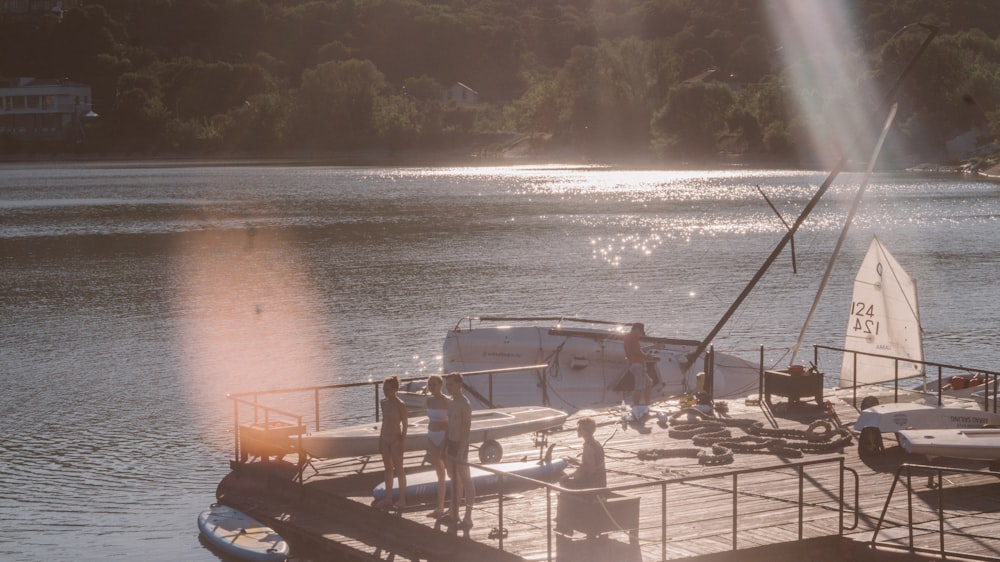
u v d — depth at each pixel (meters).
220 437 25.41
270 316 42.69
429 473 17.95
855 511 15.62
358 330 39.22
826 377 31.89
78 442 25.02
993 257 58.66
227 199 117.75
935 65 165.12
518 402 27.02
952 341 35.72
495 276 53.56
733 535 14.69
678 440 20.81
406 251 65.50
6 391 30.30
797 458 19.31
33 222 90.38
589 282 51.00
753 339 37.03
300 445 19.11
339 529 17.11
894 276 25.66
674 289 48.47
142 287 51.66
